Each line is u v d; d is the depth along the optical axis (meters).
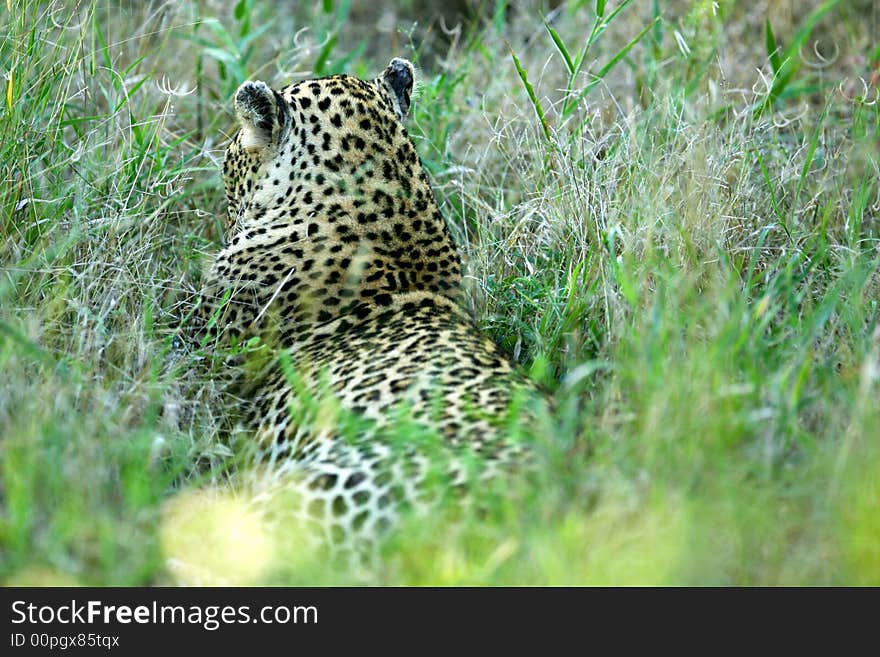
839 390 8.21
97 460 7.73
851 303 9.38
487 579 6.87
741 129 11.76
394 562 7.11
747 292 9.66
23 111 11.00
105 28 14.33
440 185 13.02
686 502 7.05
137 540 7.42
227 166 11.27
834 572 7.02
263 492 8.06
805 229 11.43
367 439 7.88
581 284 10.56
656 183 10.94
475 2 18.06
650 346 8.13
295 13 17.53
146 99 12.94
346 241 10.12
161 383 8.87
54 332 9.20
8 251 10.05
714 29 13.74
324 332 9.77
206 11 15.38
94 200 10.93
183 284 11.03
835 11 15.55
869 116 12.87
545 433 7.55
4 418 8.04
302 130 10.47
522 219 11.60
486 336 9.54
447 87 13.62
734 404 7.87
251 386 9.64
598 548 6.95
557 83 14.73
